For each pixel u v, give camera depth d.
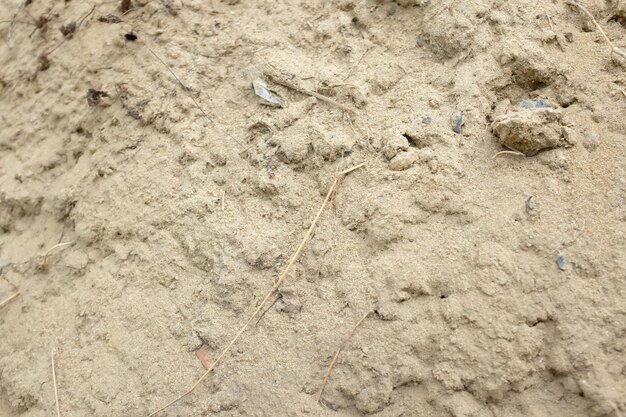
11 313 0.67
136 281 0.61
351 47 0.66
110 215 0.65
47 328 0.64
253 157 0.62
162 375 0.55
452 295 0.51
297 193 0.59
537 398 0.49
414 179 0.56
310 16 0.70
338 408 0.51
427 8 0.65
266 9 0.73
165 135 0.67
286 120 0.63
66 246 0.68
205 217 0.60
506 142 0.55
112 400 0.56
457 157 0.56
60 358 0.61
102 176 0.68
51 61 0.80
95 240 0.66
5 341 0.65
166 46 0.73
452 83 0.61
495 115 0.58
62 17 0.83
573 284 0.50
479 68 0.60
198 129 0.66
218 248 0.58
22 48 0.85
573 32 0.62
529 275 0.51
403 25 0.66
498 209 0.53
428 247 0.53
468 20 0.62
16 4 0.89
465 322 0.50
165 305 0.58
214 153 0.64
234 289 0.56
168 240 0.61
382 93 0.63
